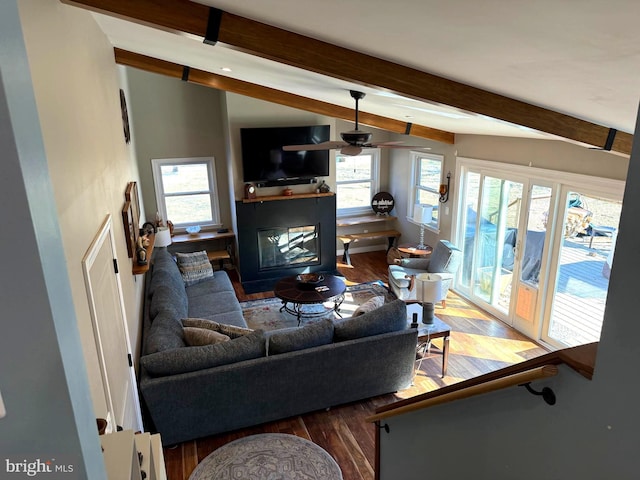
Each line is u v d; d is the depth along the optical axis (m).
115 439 1.36
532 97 2.69
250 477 3.24
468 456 1.62
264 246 7.24
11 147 0.58
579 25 1.28
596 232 4.35
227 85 5.56
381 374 3.95
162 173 7.24
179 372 3.30
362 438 3.62
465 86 2.79
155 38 3.43
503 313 5.74
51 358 0.67
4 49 0.57
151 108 6.88
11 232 0.61
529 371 1.12
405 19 1.60
